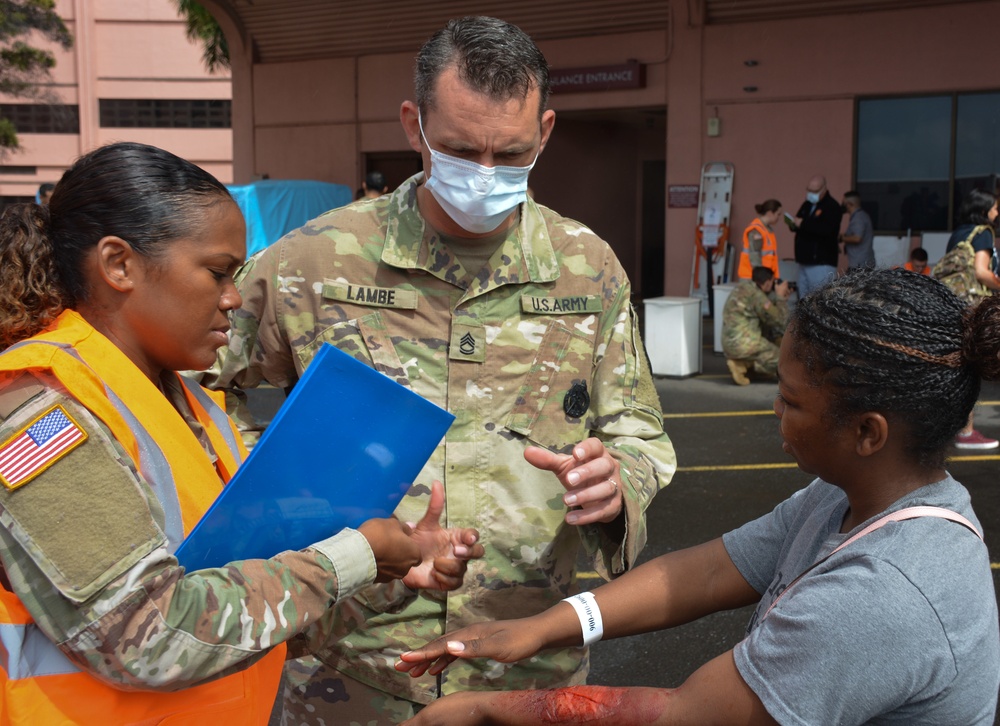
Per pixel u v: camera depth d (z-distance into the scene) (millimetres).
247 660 1479
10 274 1459
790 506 1781
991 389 9539
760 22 14680
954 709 1349
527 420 2174
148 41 39312
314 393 1511
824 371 1424
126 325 1523
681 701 1445
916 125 14062
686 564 1812
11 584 1338
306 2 17469
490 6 16156
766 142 14883
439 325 2178
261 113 18656
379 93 17672
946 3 13602
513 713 1562
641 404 2271
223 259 1536
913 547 1360
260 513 1527
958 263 7527
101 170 1479
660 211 19766
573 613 1761
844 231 14203
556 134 17484
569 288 2223
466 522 2139
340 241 2193
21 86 24250
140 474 1446
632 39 15469
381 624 2102
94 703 1411
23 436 1318
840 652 1318
